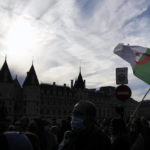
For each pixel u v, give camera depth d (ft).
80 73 532.32
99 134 16.08
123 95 44.57
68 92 500.74
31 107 423.23
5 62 427.74
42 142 33.63
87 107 16.56
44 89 467.11
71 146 16.11
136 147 22.80
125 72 46.85
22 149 16.94
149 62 35.24
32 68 442.50
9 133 17.38
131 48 36.47
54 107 470.80
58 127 55.01
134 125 33.06
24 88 431.02
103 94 565.12
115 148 23.44
